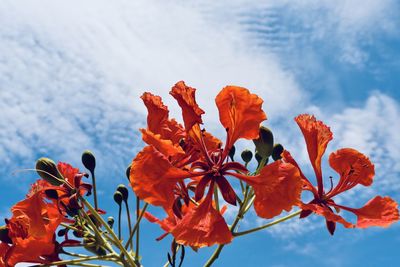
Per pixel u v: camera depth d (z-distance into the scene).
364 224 0.45
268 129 0.45
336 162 0.48
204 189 0.42
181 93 0.43
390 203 0.46
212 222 0.40
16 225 0.45
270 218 0.40
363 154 0.48
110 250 0.46
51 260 0.45
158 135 0.43
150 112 0.46
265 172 0.41
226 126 0.43
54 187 0.46
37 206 0.44
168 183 0.41
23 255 0.45
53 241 0.45
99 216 0.46
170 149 0.43
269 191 0.40
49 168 0.46
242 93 0.42
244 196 0.44
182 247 0.44
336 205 0.46
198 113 0.43
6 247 0.45
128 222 0.48
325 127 0.46
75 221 0.46
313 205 0.42
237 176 0.42
